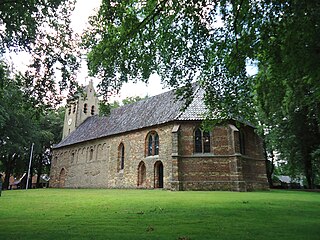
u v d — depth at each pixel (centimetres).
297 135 2867
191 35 964
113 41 966
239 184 2417
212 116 1289
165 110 3089
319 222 762
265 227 679
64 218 823
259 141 2919
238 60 983
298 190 3031
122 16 908
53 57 1129
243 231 625
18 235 576
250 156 2781
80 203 1288
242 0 834
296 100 1556
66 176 4378
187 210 1013
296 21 788
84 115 5028
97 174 3697
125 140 3369
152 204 1229
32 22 1068
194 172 2572
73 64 1154
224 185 2492
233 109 1206
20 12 1032
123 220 781
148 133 3088
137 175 3088
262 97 1379
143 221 764
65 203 1294
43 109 1171
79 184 4009
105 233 596
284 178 7825
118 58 1016
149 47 1019
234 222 753
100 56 988
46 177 7612
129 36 957
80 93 1252
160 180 2922
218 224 719
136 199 1499
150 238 544
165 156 2789
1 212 971
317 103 1858
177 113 2819
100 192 2331
